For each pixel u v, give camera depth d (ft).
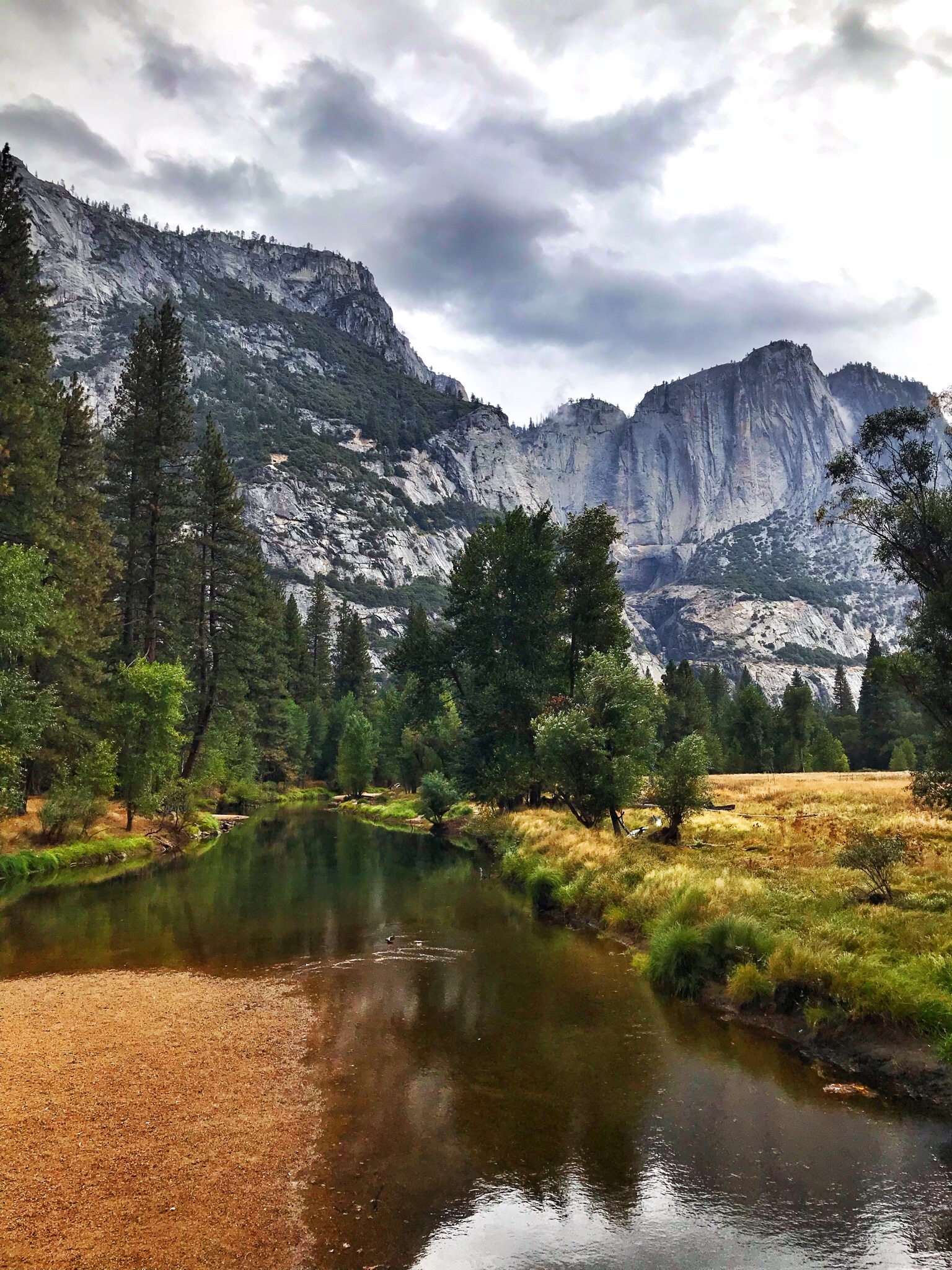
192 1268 20.89
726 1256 21.70
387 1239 22.31
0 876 86.99
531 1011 43.34
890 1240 22.43
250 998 45.55
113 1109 30.68
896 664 66.64
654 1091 32.83
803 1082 33.94
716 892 55.88
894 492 68.28
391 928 64.49
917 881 56.44
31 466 97.45
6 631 84.48
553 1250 21.94
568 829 100.68
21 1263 20.81
